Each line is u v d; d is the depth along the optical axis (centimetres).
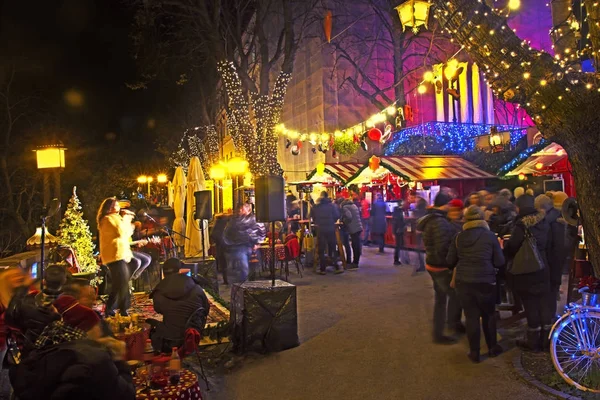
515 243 632
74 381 277
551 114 449
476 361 605
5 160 2966
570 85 436
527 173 1359
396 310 870
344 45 2239
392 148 2030
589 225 457
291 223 1595
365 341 705
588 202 453
